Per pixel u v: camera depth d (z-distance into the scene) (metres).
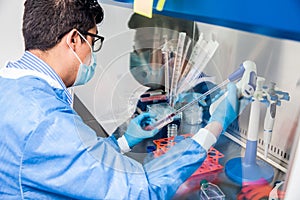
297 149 0.46
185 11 0.59
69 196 0.83
